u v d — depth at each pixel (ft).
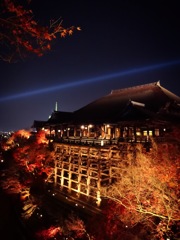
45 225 61.77
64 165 87.25
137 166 47.78
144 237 41.01
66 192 72.74
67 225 52.95
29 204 70.69
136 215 41.83
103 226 46.75
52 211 65.77
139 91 99.25
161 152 46.68
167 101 77.05
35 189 82.38
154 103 80.33
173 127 55.31
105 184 62.75
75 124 93.35
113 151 61.67
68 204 65.05
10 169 89.25
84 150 72.33
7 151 134.10
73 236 53.42
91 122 85.51
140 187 41.39
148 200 39.88
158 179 39.29
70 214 59.67
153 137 59.06
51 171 83.46
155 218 44.60
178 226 37.19
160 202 37.88
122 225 44.52
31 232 60.59
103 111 94.73
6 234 62.90
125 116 69.15
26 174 86.48
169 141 51.80
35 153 88.79
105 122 74.95
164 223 36.60
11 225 67.62
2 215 72.64
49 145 100.58
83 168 68.90
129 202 41.37
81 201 64.08
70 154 76.54
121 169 54.95
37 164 84.12
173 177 39.19
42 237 54.34
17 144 133.90
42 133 107.55
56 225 57.88
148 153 50.08
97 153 65.16
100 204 59.16
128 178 46.57
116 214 46.11
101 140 70.23
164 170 39.63
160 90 88.89
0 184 88.94
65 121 105.91
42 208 69.51
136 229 43.55
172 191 37.93
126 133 79.71
